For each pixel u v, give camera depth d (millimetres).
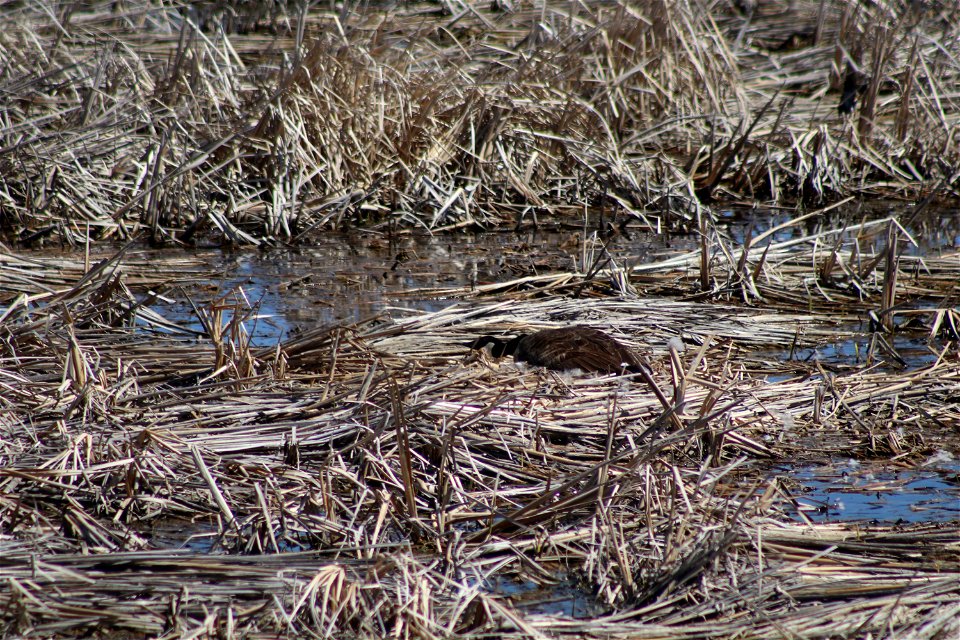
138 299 13836
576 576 7340
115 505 8266
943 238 17031
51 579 6707
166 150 17625
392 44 20734
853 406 10109
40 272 14398
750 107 21859
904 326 12750
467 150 18328
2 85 18469
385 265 15594
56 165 17172
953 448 9414
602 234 17344
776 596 6754
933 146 20297
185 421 9211
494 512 7703
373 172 18312
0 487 8219
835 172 19578
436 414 9133
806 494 8586
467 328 12031
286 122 17594
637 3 21125
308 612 6488
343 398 9469
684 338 12055
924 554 7395
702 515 7664
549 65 19609
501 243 16859
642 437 8680
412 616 6312
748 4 27406
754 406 9961
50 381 10039
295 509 8023
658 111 20781
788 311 13305
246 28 25312
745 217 18656
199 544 7828
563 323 12219
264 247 16578
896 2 23438
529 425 9211
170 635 6223
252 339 12188
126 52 20531
